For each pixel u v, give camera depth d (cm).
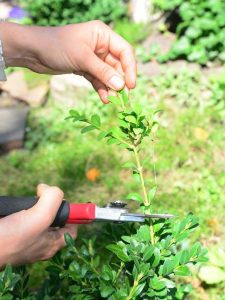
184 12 166
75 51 66
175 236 55
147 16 189
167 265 54
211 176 125
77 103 160
